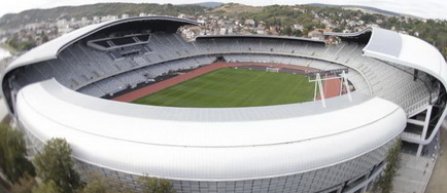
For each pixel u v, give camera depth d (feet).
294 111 166.30
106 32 331.77
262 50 443.73
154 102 269.64
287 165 133.80
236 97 288.92
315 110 168.96
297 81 345.72
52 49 234.99
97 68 300.20
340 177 152.66
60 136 145.28
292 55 429.79
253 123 150.00
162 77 343.26
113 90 290.97
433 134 203.41
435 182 176.96
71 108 166.40
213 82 335.47
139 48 361.10
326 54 409.69
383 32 305.73
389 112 176.45
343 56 389.80
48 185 122.83
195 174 130.31
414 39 299.38
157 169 131.44
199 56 420.36
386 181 158.40
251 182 133.90
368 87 294.87
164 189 125.29
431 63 220.64
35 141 161.99
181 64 388.57
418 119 211.82
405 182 176.35
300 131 146.41
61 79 263.70
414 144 212.02
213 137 138.62
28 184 140.77
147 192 133.28
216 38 448.65
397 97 240.73
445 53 542.57
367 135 153.28
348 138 147.33
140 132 141.90
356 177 162.50
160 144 134.72
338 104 180.45
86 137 141.59
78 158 140.87
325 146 140.77
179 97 284.41
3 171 158.40
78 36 262.26
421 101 211.82
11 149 149.79
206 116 156.97
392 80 276.82
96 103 173.47
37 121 158.92
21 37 405.18
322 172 142.20
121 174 136.56
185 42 424.87
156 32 400.67
